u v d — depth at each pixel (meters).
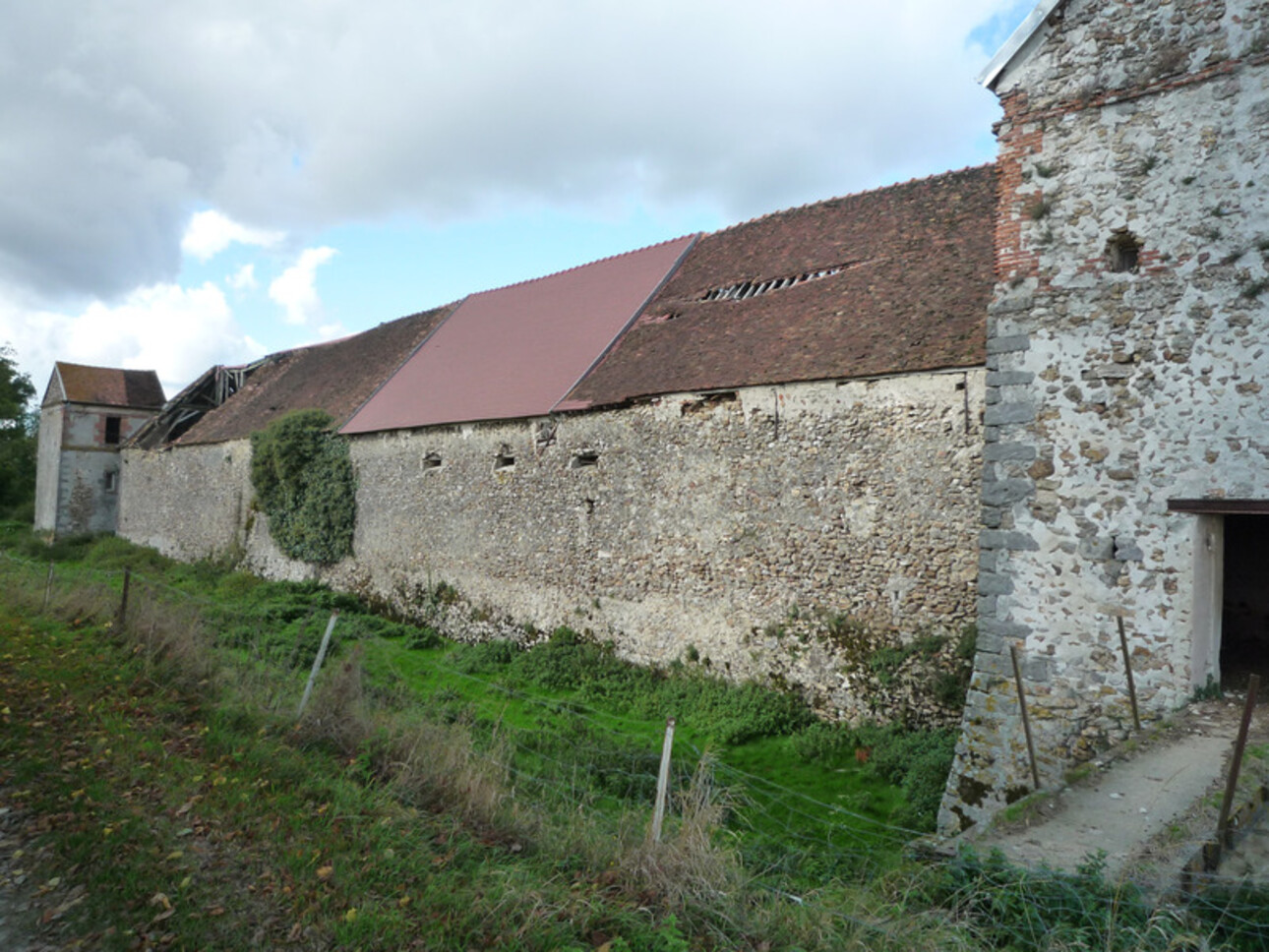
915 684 10.42
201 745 7.12
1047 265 8.07
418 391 20.86
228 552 26.20
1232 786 4.74
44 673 8.90
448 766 6.76
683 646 13.31
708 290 16.75
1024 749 7.75
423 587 18.77
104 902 4.65
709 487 13.15
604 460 14.88
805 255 15.69
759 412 12.55
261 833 5.50
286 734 7.58
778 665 11.98
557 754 9.71
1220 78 7.23
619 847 5.43
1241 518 10.39
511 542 16.66
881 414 11.16
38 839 5.37
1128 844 5.26
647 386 14.37
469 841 5.59
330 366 27.66
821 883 6.00
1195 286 7.25
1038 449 7.99
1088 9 7.93
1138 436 7.46
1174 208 7.41
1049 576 7.84
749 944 4.41
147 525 32.59
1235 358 7.02
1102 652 7.51
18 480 46.72
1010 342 8.23
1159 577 7.27
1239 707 7.06
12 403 43.38
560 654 14.66
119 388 37.84
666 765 5.63
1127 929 4.06
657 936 4.38
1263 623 10.23
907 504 10.80
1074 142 7.99
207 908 4.61
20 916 4.57
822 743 10.51
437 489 18.64
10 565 20.20
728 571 12.79
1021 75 8.33
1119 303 7.63
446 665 15.26
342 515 21.34
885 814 8.70
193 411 33.72
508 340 20.39
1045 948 4.16
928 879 5.22
